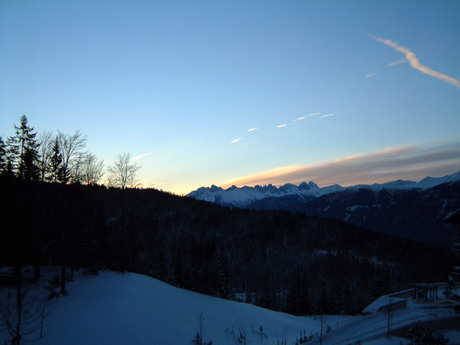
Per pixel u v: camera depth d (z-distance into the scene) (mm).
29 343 22906
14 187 33250
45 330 24953
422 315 30656
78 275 39750
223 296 56188
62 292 32031
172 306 36219
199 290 51938
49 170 37250
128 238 52062
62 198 36094
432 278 116625
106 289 35219
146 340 26953
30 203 34375
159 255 63156
